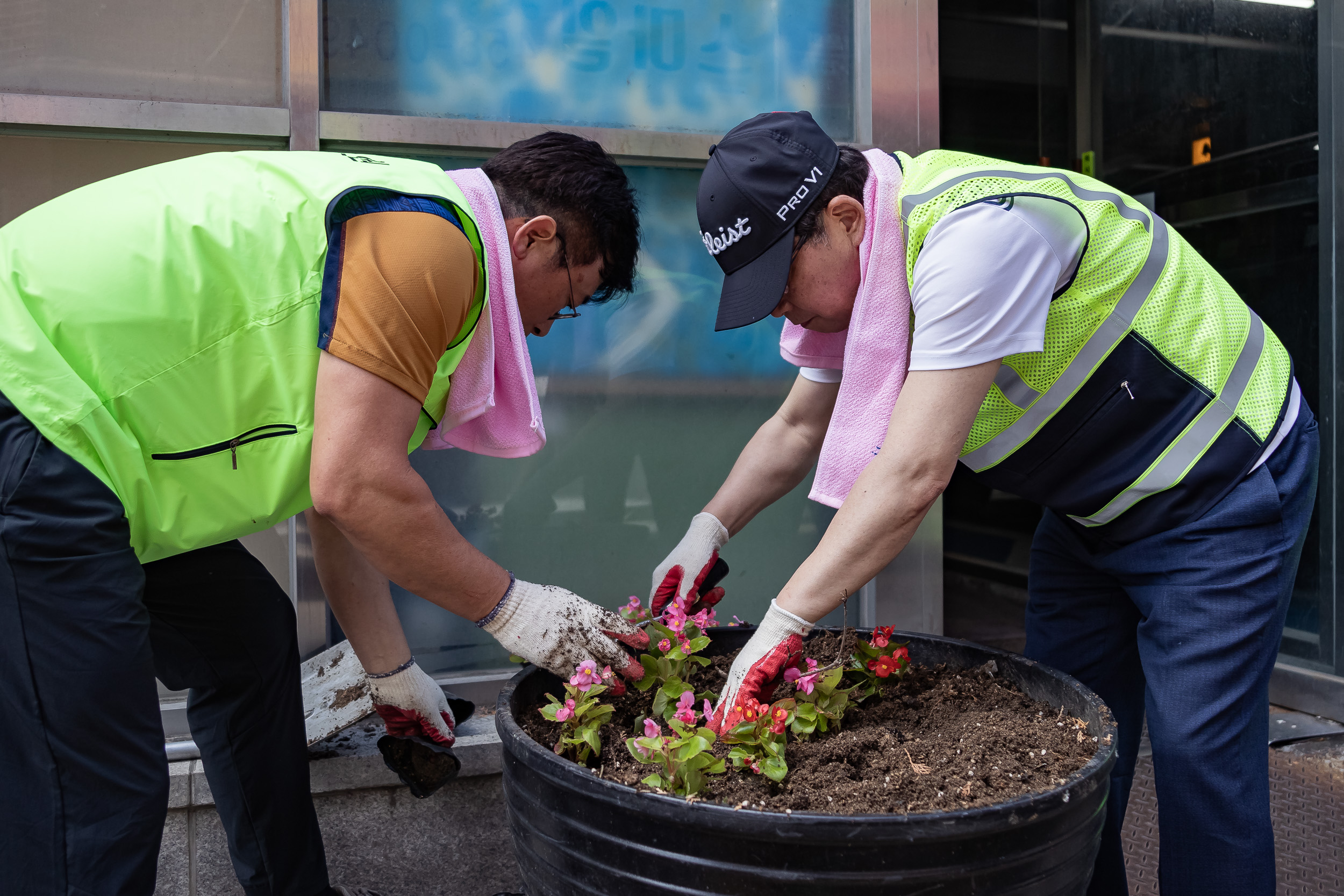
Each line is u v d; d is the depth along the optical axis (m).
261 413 1.12
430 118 1.98
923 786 1.02
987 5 3.41
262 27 1.91
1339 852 1.91
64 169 1.85
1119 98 3.20
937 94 2.29
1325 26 2.45
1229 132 2.76
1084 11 3.33
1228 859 1.23
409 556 1.10
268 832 1.44
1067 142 3.48
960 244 1.08
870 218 1.22
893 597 2.32
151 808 1.11
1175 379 1.21
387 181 1.09
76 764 1.07
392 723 1.53
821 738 1.16
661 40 2.15
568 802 1.00
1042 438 1.26
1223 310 1.25
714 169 1.23
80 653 1.05
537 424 1.28
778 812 0.91
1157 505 1.25
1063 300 1.17
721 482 2.27
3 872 1.09
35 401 1.01
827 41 2.25
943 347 1.08
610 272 1.31
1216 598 1.21
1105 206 1.20
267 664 1.40
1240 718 1.22
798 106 2.25
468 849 1.85
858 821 0.86
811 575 1.12
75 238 1.07
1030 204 1.11
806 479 2.33
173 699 1.89
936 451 1.08
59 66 1.82
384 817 1.81
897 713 1.25
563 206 1.22
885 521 1.09
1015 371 1.22
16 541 1.01
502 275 1.19
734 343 2.25
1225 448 1.21
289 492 1.17
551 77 2.09
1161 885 1.30
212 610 1.35
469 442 1.40
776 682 1.17
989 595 3.74
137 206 1.10
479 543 2.14
